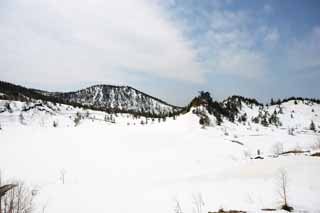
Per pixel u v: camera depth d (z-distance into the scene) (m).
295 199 17.84
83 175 46.81
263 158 36.06
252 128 148.62
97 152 70.62
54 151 69.44
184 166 53.28
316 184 20.48
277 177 23.81
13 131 109.31
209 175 30.89
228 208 18.12
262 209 16.78
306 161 28.42
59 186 33.62
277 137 110.50
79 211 21.95
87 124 179.62
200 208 19.16
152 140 93.12
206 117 138.75
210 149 77.19
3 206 15.88
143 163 58.41
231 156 66.25
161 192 26.08
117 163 58.44
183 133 112.00
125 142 87.81
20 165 52.84
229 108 185.62
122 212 21.19
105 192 29.00
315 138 102.88
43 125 163.25
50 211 22.11
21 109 178.12
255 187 22.23
